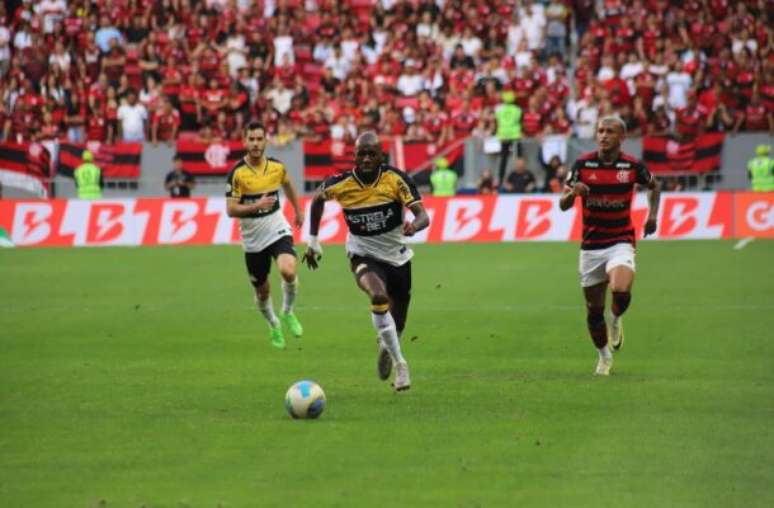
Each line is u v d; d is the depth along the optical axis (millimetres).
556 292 52812
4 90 95625
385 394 30781
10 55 99438
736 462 23250
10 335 42562
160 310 49312
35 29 99250
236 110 92688
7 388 32156
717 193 79250
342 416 27891
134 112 92438
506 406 28891
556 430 26141
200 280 59906
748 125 90125
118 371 34938
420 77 95688
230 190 38844
